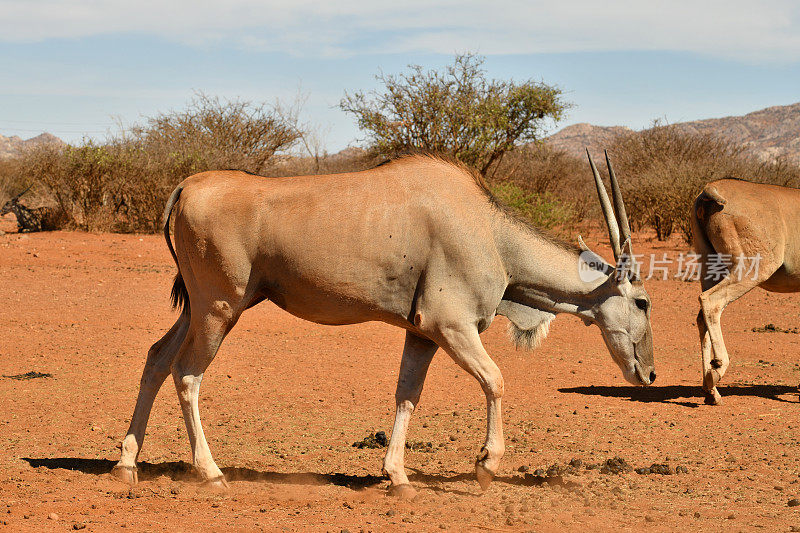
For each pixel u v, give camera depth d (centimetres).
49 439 916
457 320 742
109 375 1252
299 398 1160
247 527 614
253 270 754
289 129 5047
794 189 1270
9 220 4912
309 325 1783
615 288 803
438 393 1215
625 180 4094
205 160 4138
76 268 2589
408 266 746
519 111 4250
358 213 743
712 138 5009
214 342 761
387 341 1616
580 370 1382
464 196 759
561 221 3566
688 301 2159
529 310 823
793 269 1252
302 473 819
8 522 600
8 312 1780
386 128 4266
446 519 662
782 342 1619
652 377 817
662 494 764
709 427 1041
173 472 805
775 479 820
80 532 585
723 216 1222
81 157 3831
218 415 1063
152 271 2592
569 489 775
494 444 740
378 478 808
